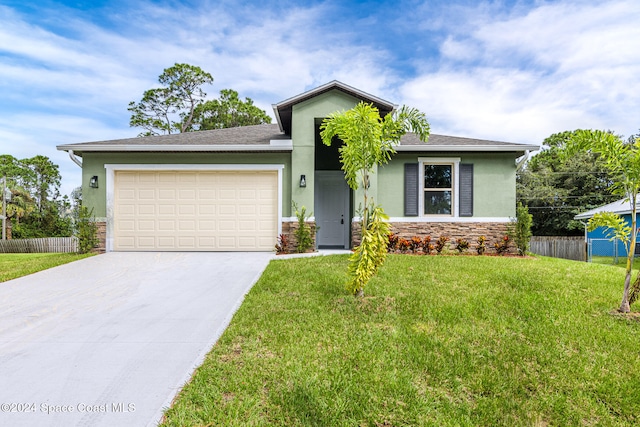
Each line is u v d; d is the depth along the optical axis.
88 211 10.91
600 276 7.23
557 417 2.88
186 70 30.75
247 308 5.20
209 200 11.17
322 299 5.60
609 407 3.02
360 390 3.10
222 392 3.07
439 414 2.85
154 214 11.10
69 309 5.34
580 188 26.81
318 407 2.85
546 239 21.62
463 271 7.59
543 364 3.65
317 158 13.14
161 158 11.09
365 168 5.89
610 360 3.71
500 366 3.57
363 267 5.51
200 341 4.13
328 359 3.63
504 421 2.80
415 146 11.18
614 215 5.32
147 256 10.14
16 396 2.99
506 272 7.47
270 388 3.12
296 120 11.08
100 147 10.70
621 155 5.11
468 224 11.50
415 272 7.45
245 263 8.97
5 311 5.25
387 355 3.73
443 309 5.11
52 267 8.59
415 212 11.53
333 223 13.16
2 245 19.86
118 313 5.14
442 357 3.73
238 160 11.19
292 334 4.24
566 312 5.04
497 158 11.58
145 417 2.72
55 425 2.61
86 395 3.01
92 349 3.92
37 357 3.72
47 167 36.88
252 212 11.20
